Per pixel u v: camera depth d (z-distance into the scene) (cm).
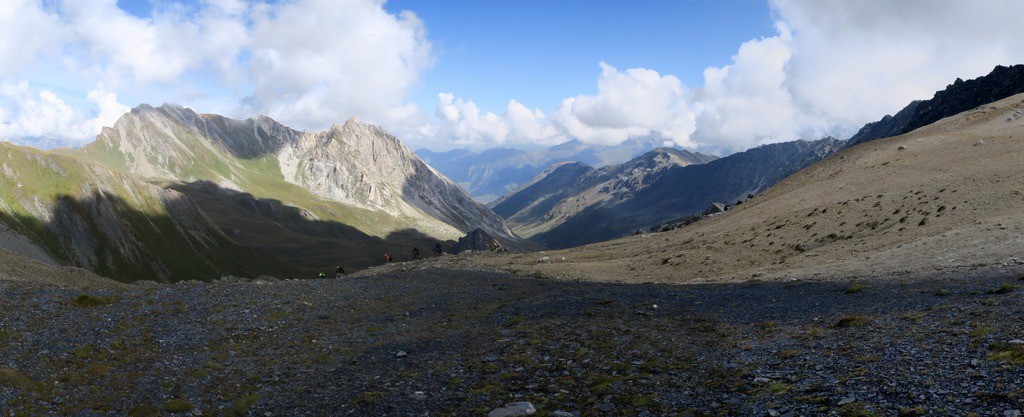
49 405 1820
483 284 4909
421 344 2789
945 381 1404
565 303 3594
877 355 1712
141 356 2441
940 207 4850
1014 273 2627
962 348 1627
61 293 3312
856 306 2477
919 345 1738
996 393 1267
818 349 1908
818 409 1390
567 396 1814
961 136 8681
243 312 3344
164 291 3681
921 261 3434
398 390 2003
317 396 2027
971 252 3350
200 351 2594
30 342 2403
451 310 3747
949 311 2088
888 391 1409
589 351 2348
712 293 3466
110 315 2964
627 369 2023
